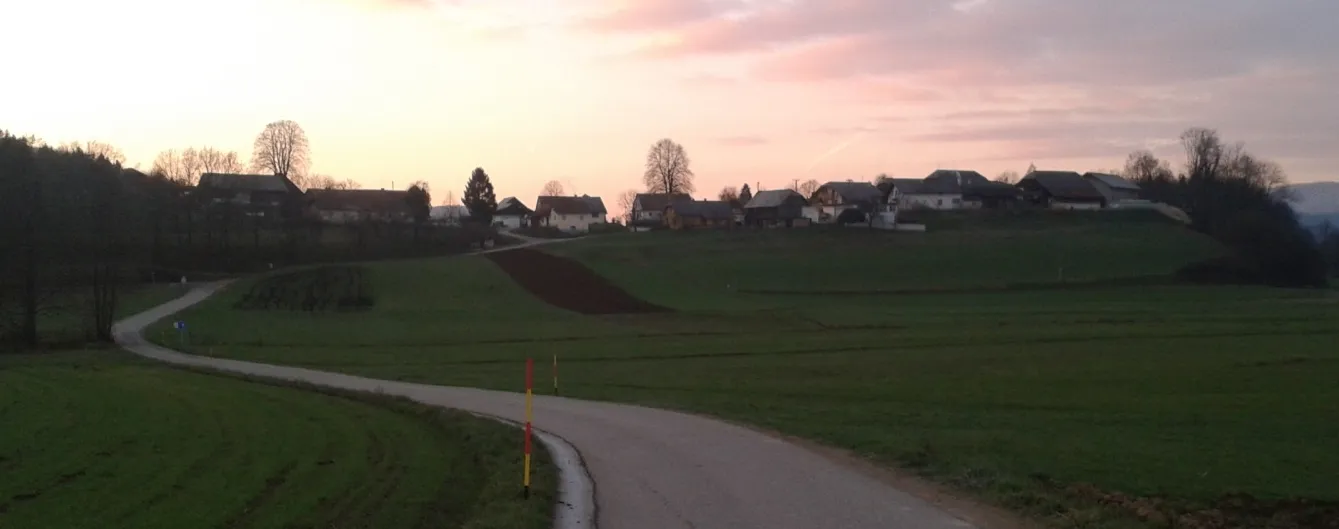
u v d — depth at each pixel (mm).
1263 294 85688
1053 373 36531
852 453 18938
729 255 113375
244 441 23062
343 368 44969
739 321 67438
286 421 26500
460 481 17703
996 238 121062
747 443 20672
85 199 67750
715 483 15930
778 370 40250
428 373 42219
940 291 90125
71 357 51656
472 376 40656
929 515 13234
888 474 16547
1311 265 108500
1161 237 120062
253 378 39688
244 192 135500
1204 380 33531
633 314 74375
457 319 72250
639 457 18828
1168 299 80688
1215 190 140875
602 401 30938
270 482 18031
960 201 153500
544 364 45594
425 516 14820
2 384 37812
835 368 40438
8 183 60156
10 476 19203
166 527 14656
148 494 17234
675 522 13102
